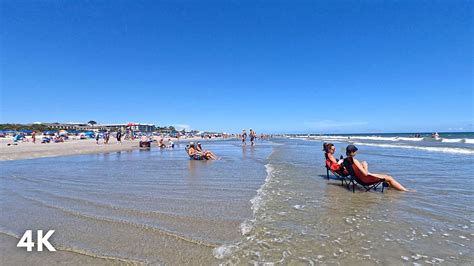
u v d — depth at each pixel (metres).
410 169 10.30
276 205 5.50
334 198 6.07
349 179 7.45
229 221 4.54
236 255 3.31
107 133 38.53
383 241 3.70
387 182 6.77
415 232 4.02
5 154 18.38
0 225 4.41
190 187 7.41
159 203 5.73
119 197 6.30
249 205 5.51
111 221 4.56
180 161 14.80
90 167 12.22
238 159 15.56
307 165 11.98
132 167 12.11
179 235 3.94
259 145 35.25
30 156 18.23
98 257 3.29
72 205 5.59
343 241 3.71
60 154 20.12
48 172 10.59
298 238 3.81
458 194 6.36
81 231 4.12
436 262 3.12
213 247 3.54
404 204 5.53
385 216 4.77
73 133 88.44
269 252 3.38
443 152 18.58
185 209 5.25
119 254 3.36
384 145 28.61
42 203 5.77
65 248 3.54
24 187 7.54
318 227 4.24
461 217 4.69
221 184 7.81
